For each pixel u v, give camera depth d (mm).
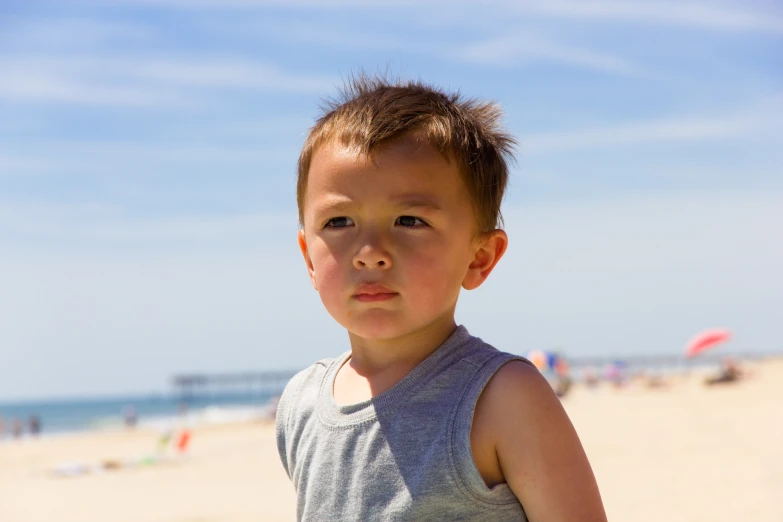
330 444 1593
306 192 1670
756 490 8148
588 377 41969
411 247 1521
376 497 1487
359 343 1671
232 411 52812
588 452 12281
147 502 10914
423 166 1536
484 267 1670
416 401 1526
